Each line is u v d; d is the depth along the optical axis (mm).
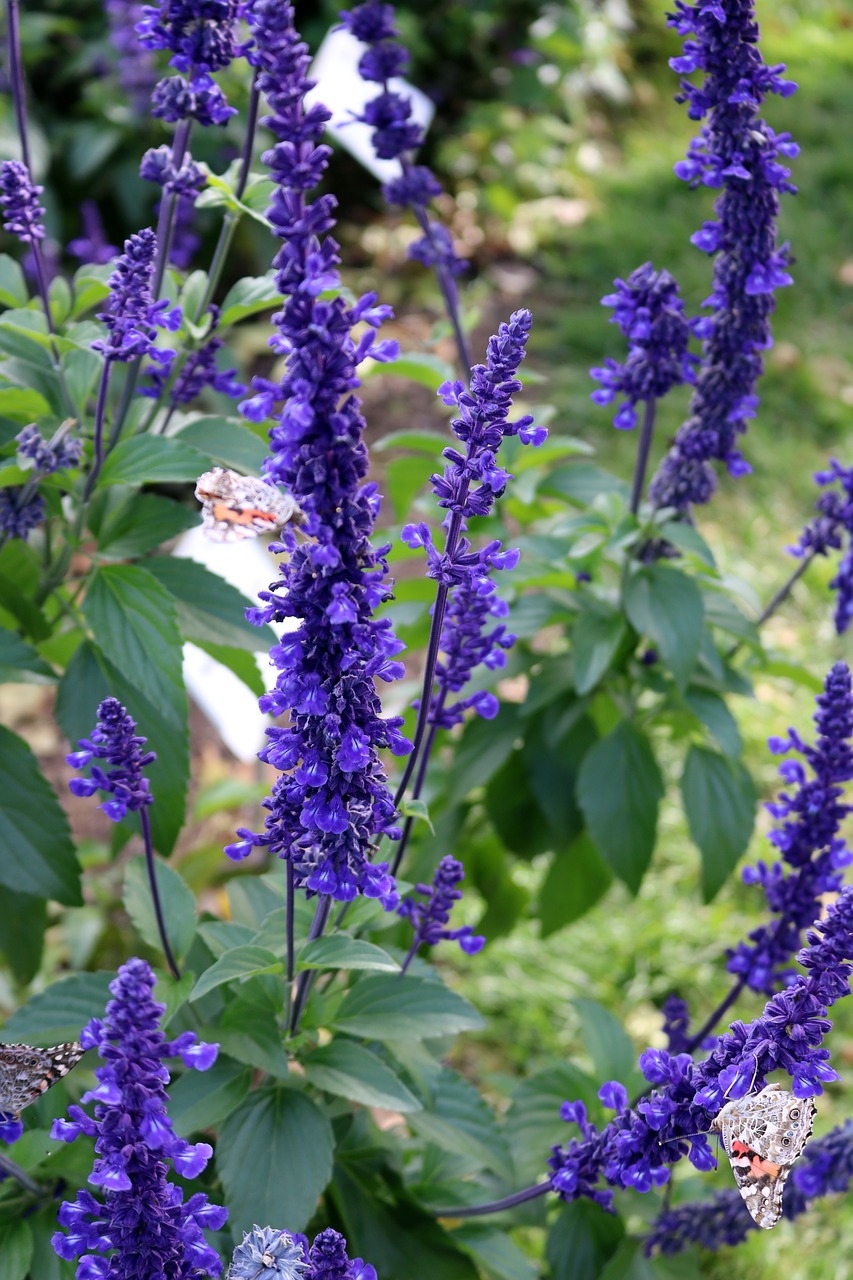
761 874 1346
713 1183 1570
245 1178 1254
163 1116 1102
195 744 2203
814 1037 1126
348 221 3307
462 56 3664
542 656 1562
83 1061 1318
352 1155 1351
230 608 1418
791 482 2613
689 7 1339
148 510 1421
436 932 1299
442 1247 1337
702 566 1472
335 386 1104
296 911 1277
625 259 3178
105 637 1363
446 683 1293
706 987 1814
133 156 2889
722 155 1363
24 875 1381
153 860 1296
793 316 3018
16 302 1440
